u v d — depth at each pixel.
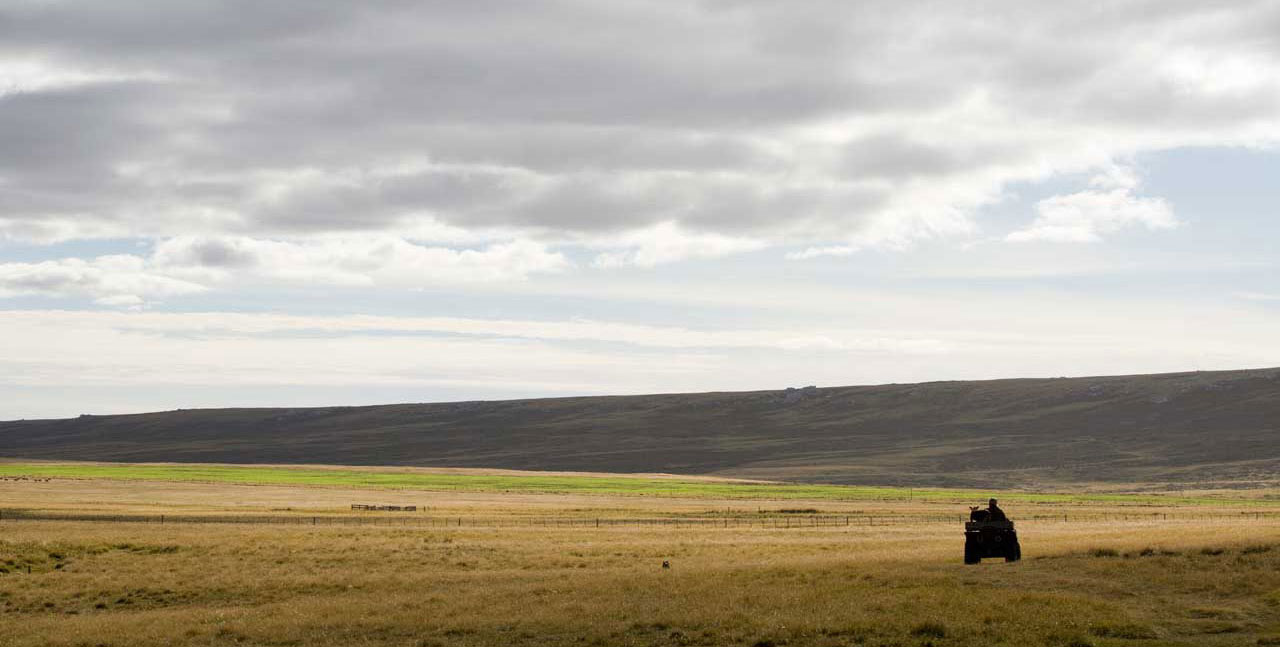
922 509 128.88
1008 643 27.56
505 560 56.81
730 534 77.50
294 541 66.88
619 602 35.56
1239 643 27.06
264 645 32.06
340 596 43.16
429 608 36.66
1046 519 103.69
